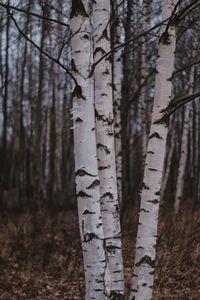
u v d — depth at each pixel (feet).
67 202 65.00
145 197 16.56
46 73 73.51
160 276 28.63
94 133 14.07
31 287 29.73
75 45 14.17
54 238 37.91
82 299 28.02
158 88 16.71
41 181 69.87
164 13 17.30
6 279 30.45
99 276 13.74
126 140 42.42
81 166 13.93
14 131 86.28
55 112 70.38
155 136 16.57
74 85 14.07
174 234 35.58
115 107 36.99
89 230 13.82
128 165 50.88
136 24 32.91
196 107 70.38
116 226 16.66
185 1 20.42
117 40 33.22
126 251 33.30
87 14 14.19
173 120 79.77
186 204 64.69
